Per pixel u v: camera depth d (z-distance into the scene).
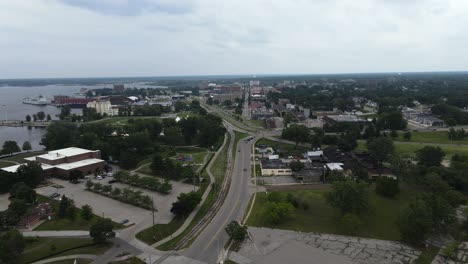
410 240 98.31
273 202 118.50
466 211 112.38
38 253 95.31
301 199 133.38
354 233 106.00
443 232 104.94
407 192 140.12
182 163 192.00
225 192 146.00
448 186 131.38
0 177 147.25
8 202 136.88
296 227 110.69
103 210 126.62
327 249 96.50
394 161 158.75
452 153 198.25
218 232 108.38
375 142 179.00
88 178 168.38
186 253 95.56
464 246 96.94
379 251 95.06
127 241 102.56
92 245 100.00
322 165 178.25
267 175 170.50
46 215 120.81
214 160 199.75
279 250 96.25
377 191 138.88
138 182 152.88
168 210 126.25
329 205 127.56
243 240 102.69
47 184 159.25
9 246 88.00
